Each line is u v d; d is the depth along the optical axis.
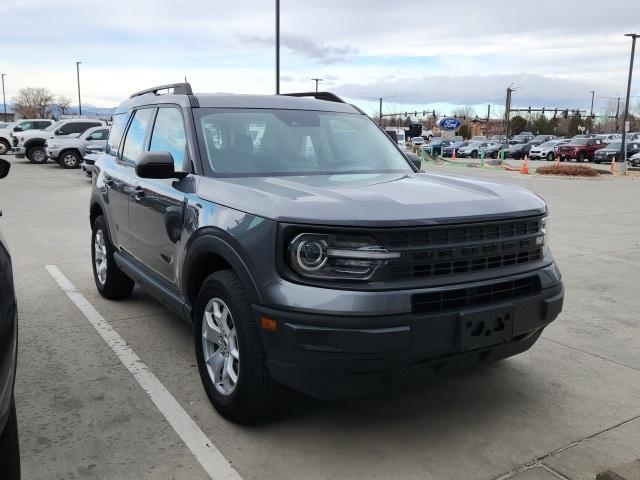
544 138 60.81
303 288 2.91
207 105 4.30
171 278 4.18
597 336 5.09
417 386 4.03
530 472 3.04
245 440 3.31
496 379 4.16
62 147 24.25
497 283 3.17
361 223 2.88
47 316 5.41
